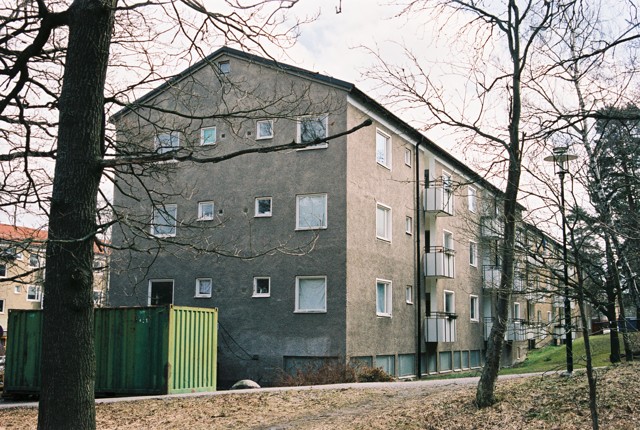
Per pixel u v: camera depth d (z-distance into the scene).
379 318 25.05
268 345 23.56
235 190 24.86
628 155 9.32
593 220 8.09
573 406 10.79
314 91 23.52
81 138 8.02
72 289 7.75
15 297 58.12
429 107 10.98
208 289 25.08
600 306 8.95
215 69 10.04
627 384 11.85
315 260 23.31
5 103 9.40
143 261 25.86
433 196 29.89
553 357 31.91
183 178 25.67
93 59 8.14
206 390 19.14
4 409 16.17
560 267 8.73
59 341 7.67
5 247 7.14
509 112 10.48
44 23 8.66
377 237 25.38
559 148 8.79
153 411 14.33
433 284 30.38
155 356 18.11
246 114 10.55
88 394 7.76
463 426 10.68
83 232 7.88
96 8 8.13
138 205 24.64
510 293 9.85
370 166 25.09
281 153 24.28
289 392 16.36
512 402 11.55
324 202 23.52
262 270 24.06
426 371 29.27
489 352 11.73
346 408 13.67
